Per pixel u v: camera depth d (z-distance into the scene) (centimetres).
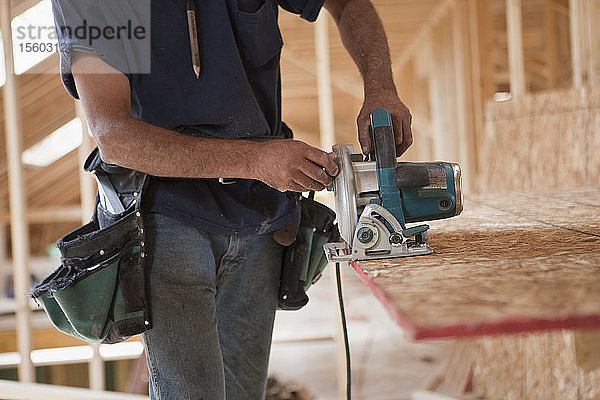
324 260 166
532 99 323
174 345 131
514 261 102
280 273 155
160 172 120
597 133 273
